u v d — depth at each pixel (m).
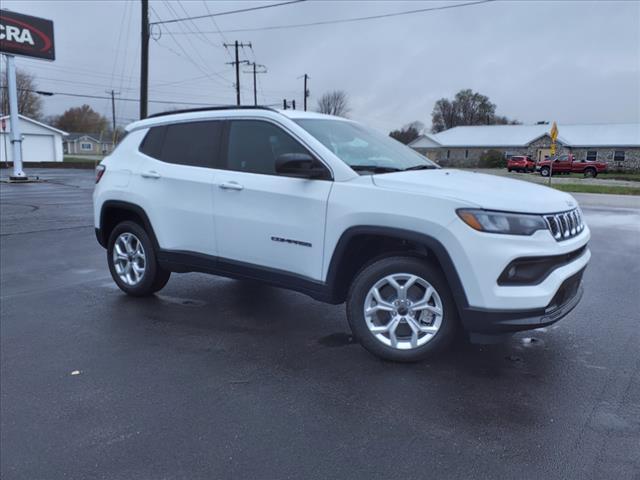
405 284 3.91
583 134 56.09
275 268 4.46
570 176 41.22
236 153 4.71
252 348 4.35
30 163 45.19
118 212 5.82
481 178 4.26
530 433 3.03
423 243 3.68
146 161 5.39
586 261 4.01
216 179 4.75
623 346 4.36
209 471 2.71
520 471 2.68
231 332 4.72
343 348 4.34
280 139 4.45
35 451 2.91
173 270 5.32
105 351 4.30
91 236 10.04
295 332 4.72
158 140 5.38
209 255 4.91
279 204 4.34
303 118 4.54
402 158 4.71
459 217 3.56
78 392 3.59
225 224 4.70
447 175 4.22
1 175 32.12
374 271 3.97
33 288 6.23
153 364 4.04
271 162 4.48
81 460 2.82
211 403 3.42
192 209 4.93
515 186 4.03
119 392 3.58
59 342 4.50
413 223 3.70
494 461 2.77
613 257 8.21
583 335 4.61
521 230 3.51
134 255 5.69
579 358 4.10
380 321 4.06
